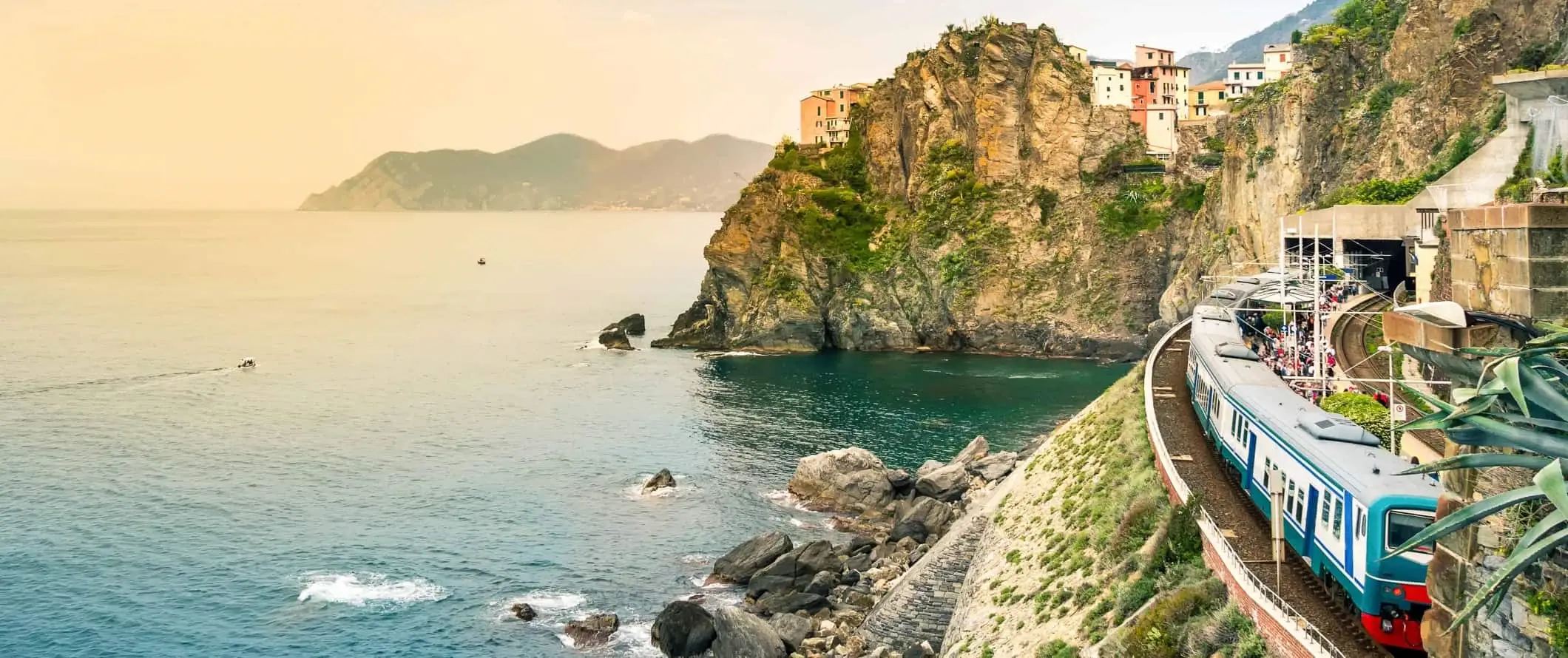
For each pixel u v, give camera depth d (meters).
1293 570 44.09
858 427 136.00
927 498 94.50
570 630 74.69
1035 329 199.88
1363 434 44.12
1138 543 52.66
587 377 173.88
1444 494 26.05
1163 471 57.84
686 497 106.44
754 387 164.50
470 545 92.31
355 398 155.75
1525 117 88.62
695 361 191.88
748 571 83.88
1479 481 24.41
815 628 74.06
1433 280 66.38
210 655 71.75
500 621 77.12
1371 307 89.25
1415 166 122.12
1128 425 71.06
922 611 70.62
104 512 100.06
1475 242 28.42
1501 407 22.23
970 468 108.25
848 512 101.56
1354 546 37.50
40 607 78.69
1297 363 72.69
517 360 191.88
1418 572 35.34
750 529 96.88
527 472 115.38
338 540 93.12
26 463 117.06
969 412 144.88
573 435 131.88
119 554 89.38
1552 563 21.88
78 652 72.00
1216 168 197.50
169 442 127.31
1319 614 39.62
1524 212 25.39
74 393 156.62
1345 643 37.19
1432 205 91.06
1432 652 25.20
